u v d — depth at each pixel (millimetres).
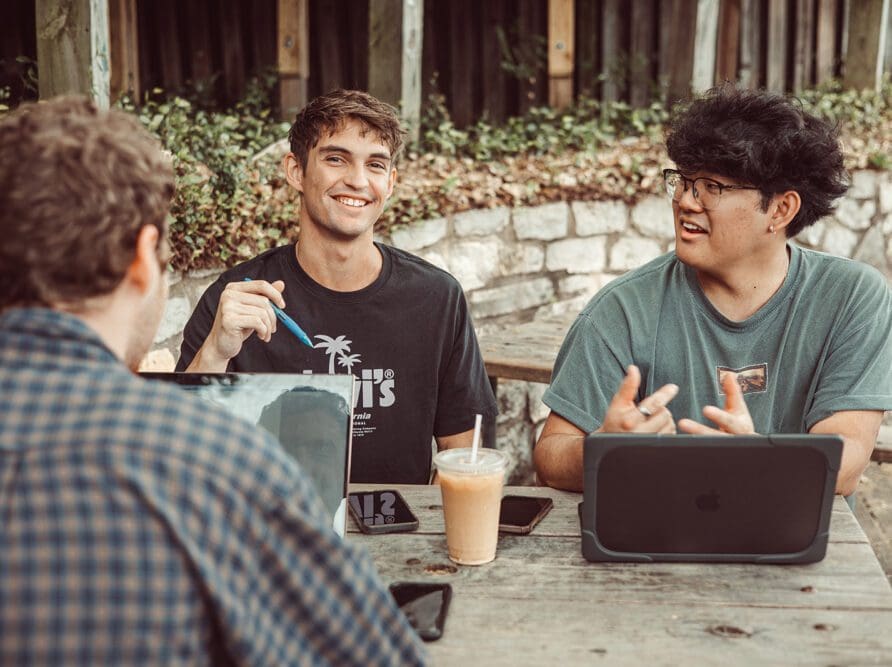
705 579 1575
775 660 1335
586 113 6918
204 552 919
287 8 5816
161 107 4516
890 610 1469
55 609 886
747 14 7746
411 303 2451
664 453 1579
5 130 1031
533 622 1444
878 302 2098
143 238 1055
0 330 985
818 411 2068
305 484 1004
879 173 6879
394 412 2455
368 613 1019
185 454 928
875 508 4207
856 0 7875
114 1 5566
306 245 2420
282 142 4668
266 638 959
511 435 4789
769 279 2119
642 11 7414
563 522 1816
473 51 7082
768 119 1959
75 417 930
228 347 2074
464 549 1628
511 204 5258
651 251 5898
